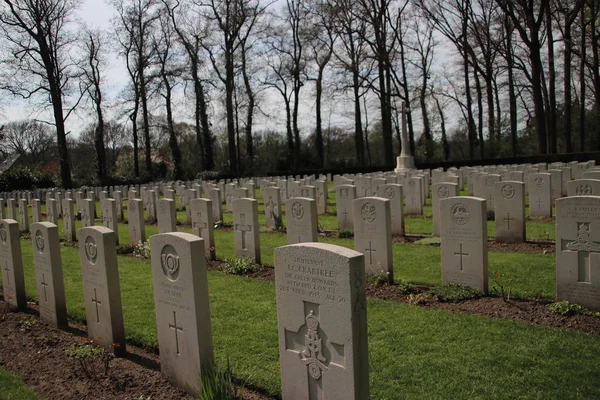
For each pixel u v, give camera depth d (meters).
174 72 39.16
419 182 16.20
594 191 11.00
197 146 59.62
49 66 33.00
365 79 37.22
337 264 3.83
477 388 4.63
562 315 6.36
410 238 12.30
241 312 7.16
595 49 33.53
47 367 5.62
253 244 10.32
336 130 64.69
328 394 4.09
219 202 16.41
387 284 8.20
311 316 4.11
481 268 7.38
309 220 9.55
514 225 10.86
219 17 38.47
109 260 5.86
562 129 46.47
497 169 22.81
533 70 30.62
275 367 5.32
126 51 40.12
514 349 5.40
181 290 4.84
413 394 4.60
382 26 36.75
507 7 30.44
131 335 6.50
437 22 36.69
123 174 43.53
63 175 34.78
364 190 19.36
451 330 6.02
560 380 4.70
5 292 8.22
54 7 32.78
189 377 4.90
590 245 6.43
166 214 11.65
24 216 17.41
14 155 64.88
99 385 5.14
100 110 41.38
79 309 7.73
